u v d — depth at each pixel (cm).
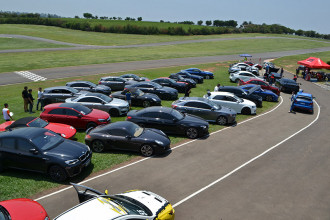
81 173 918
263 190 839
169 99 2083
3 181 852
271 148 1205
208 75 3092
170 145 1200
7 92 2319
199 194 802
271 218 703
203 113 1529
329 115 1897
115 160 1023
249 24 15162
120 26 10306
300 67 3853
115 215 511
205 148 1173
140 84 2108
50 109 1349
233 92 2017
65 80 2900
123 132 1074
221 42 8744
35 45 6425
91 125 1325
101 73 3362
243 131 1438
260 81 2428
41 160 851
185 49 6825
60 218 512
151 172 933
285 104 2194
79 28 10781
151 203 619
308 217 713
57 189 814
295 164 1042
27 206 589
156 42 8144
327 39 12381
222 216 702
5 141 893
